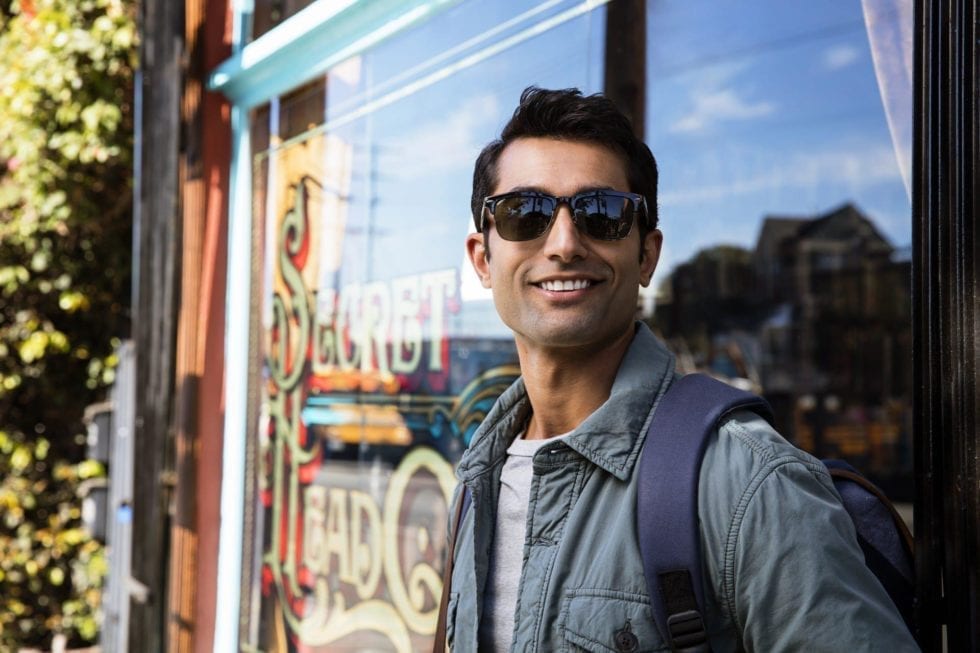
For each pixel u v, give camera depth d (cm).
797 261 784
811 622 122
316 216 384
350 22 345
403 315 345
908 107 195
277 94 405
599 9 336
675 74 576
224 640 416
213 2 432
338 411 372
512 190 152
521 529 153
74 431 754
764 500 126
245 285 424
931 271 153
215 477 427
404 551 337
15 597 728
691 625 128
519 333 154
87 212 677
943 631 152
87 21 627
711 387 142
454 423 323
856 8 411
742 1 416
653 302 810
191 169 432
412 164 339
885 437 788
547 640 139
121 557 520
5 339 732
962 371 148
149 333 468
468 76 317
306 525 384
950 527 147
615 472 139
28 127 639
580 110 151
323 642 368
